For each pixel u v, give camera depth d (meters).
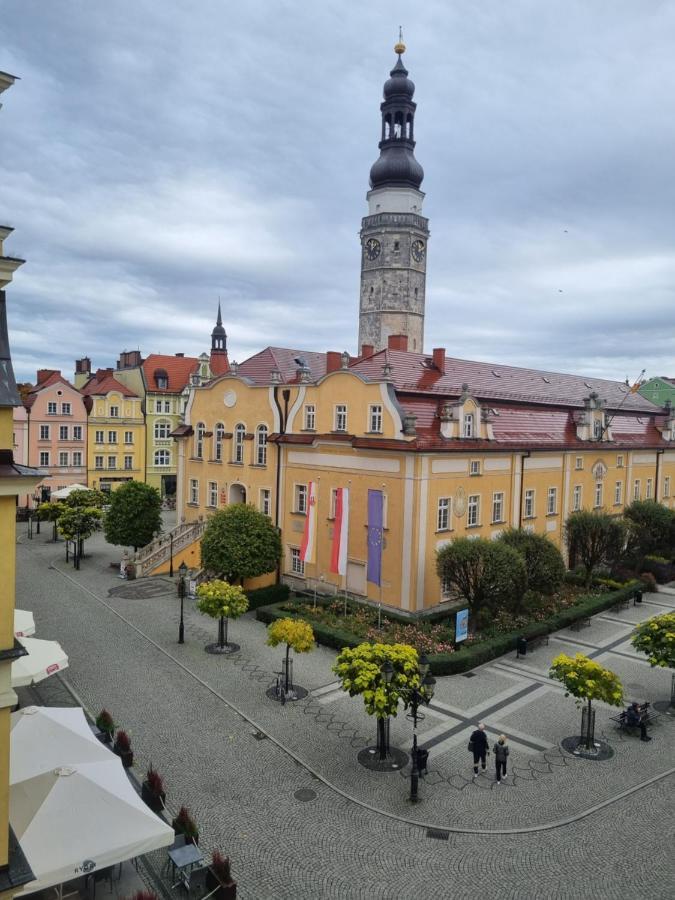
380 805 19.83
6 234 11.98
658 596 45.06
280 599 41.12
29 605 39.50
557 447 47.16
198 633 35.03
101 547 58.12
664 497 62.06
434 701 27.23
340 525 36.75
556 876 16.89
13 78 11.65
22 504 74.19
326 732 24.34
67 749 17.08
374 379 38.59
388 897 16.09
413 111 82.06
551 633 36.19
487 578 32.34
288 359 51.16
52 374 77.69
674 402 96.88
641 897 16.19
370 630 33.81
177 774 21.28
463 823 19.05
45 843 14.19
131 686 27.94
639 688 29.17
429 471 37.12
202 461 52.47
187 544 48.94
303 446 43.38
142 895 14.29
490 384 50.06
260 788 20.61
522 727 25.14
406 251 82.69
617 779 21.56
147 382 82.44
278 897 16.06
